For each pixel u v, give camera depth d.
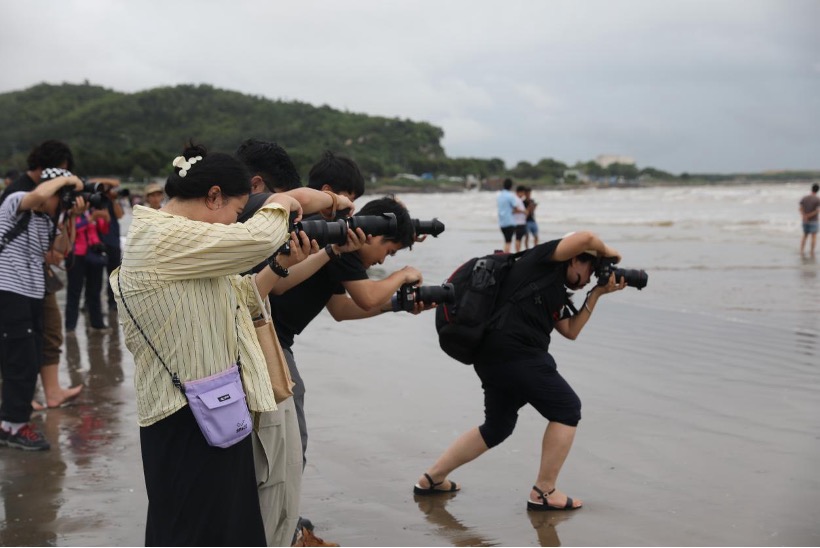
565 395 4.15
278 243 2.71
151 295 2.58
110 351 8.36
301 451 3.28
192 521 2.65
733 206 43.88
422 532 3.90
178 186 2.73
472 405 6.00
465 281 4.22
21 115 197.75
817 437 5.09
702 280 12.84
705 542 3.70
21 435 5.17
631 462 4.75
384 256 3.53
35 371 5.24
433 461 4.88
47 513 4.13
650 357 7.44
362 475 4.66
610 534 3.83
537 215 36.28
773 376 6.65
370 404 6.05
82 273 9.41
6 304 5.13
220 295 2.72
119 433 5.52
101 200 5.62
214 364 2.66
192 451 2.64
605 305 10.54
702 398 6.04
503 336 4.12
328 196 3.27
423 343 8.35
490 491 4.45
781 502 4.12
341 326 9.45
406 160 196.38
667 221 28.86
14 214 5.17
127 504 4.25
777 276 13.23
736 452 4.86
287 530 3.21
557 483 4.48
